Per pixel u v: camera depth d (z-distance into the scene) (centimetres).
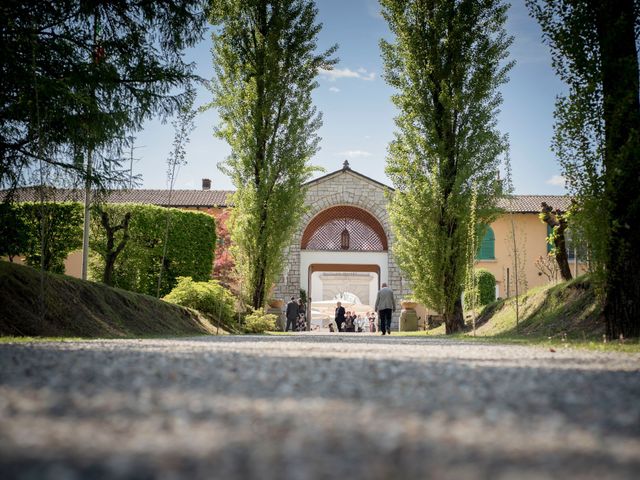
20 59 1044
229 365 481
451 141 2020
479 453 199
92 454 188
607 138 1076
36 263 2136
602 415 276
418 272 2028
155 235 2589
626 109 1041
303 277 3572
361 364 514
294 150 2261
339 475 169
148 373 411
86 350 634
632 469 183
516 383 390
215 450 197
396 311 3525
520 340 1258
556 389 362
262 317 2245
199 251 2686
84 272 1598
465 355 672
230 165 2264
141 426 235
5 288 1072
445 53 2023
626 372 481
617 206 1063
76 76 1099
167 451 194
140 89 1218
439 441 216
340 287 5634
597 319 1302
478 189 1969
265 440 214
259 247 2252
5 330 984
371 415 269
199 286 2073
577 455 199
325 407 288
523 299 1878
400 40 2058
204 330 1834
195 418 254
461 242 1992
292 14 2247
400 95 2055
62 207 2191
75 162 1166
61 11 1127
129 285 2492
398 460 188
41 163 1052
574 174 1091
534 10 1134
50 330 1077
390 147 2067
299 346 870
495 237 3766
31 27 1062
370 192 3616
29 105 1059
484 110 1994
